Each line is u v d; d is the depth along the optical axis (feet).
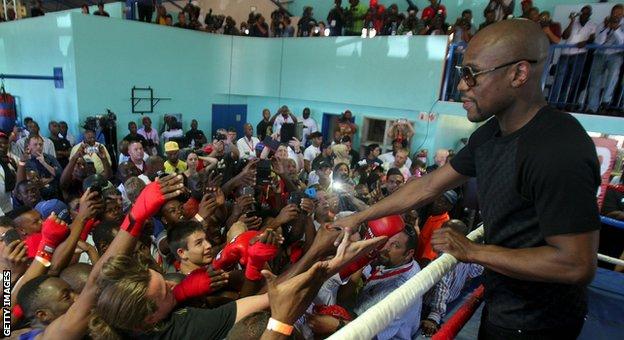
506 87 2.90
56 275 5.49
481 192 3.34
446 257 3.68
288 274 4.24
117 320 3.23
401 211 4.22
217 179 10.21
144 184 11.31
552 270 2.61
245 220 7.97
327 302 6.47
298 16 35.73
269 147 19.77
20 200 11.58
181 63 29.50
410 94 24.81
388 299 2.89
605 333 6.95
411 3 28.76
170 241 6.16
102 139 23.88
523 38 2.79
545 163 2.64
